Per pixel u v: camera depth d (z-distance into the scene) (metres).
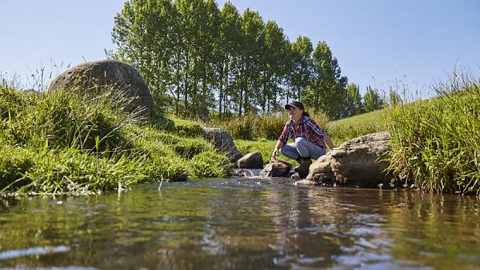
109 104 6.92
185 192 3.73
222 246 1.49
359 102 64.38
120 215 2.23
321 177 5.53
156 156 6.45
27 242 1.53
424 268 1.22
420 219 2.27
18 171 3.56
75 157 4.20
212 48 42.75
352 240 1.62
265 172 7.52
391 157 5.08
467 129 4.41
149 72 38.69
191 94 41.09
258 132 18.20
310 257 1.34
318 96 57.16
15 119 5.48
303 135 7.39
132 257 1.32
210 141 10.88
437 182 4.40
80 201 2.88
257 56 48.47
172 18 40.41
